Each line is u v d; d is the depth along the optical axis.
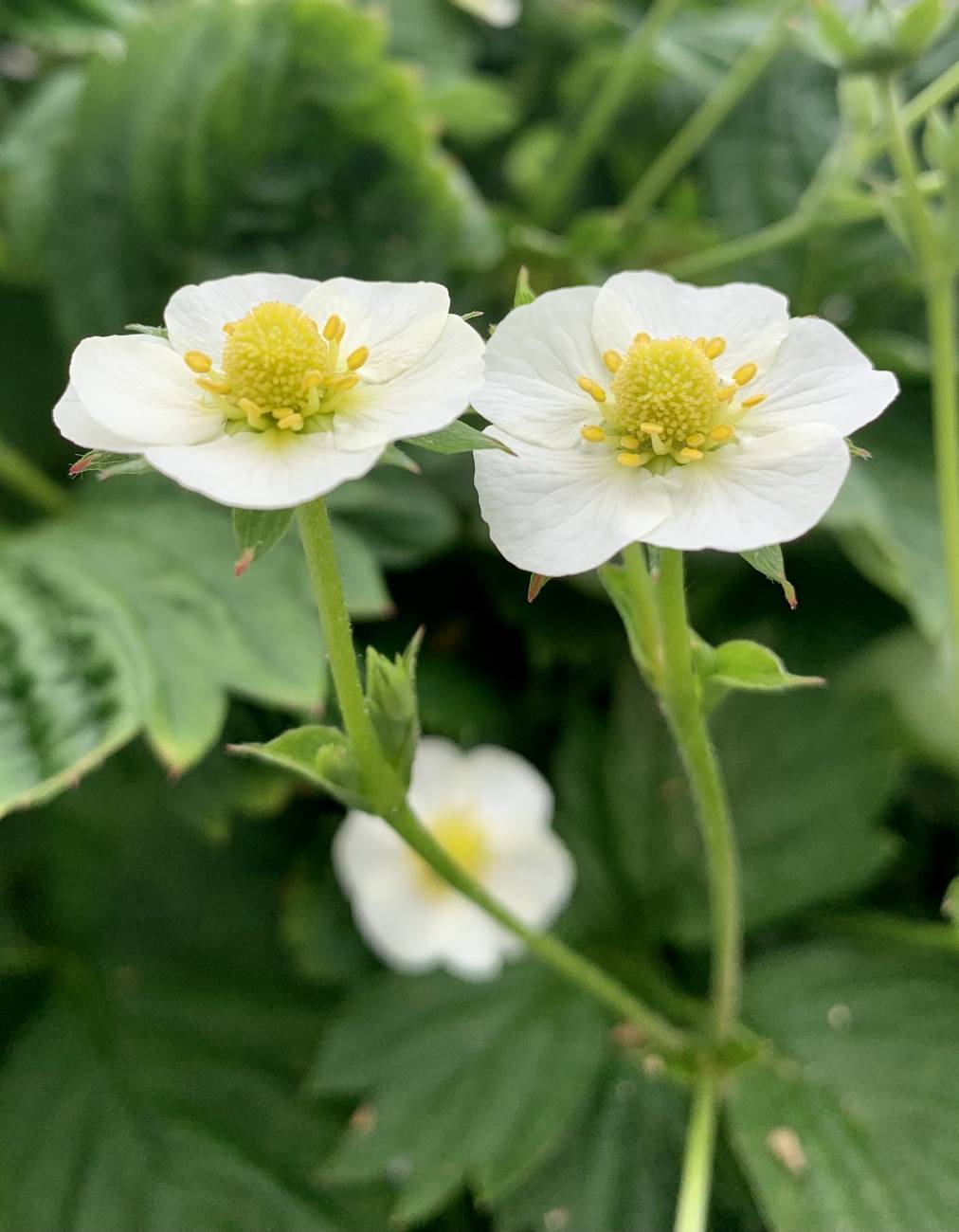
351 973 0.21
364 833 0.21
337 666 0.16
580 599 0.23
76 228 0.24
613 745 0.22
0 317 0.25
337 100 0.23
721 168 0.27
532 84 0.32
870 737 0.21
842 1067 0.20
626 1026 0.20
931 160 0.19
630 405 0.16
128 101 0.23
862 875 0.20
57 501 0.24
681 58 0.27
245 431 0.15
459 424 0.16
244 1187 0.20
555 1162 0.20
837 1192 0.19
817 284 0.26
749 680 0.17
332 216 0.24
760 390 0.16
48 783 0.18
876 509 0.22
